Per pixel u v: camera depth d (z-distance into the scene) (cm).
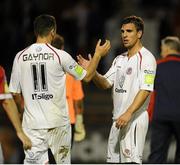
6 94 1747
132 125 1905
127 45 1914
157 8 4478
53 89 1870
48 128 1873
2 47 4144
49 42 1902
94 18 4203
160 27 4062
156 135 2509
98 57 1902
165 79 2477
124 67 1920
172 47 2495
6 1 4244
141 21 1912
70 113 2277
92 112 3666
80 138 2409
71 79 2284
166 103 2478
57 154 1909
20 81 1902
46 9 4259
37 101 1877
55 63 1859
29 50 1883
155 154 2512
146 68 1880
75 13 4266
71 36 4234
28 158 1897
